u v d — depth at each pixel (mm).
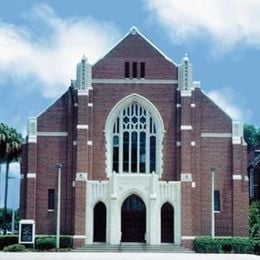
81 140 79875
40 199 81125
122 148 81500
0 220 167125
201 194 81125
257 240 79062
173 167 81188
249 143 147250
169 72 82312
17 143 100562
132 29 83312
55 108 82500
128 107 82375
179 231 78812
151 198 78750
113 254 70812
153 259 62750
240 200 81125
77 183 79188
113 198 78875
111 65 82312
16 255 66812
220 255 69750
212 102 82625
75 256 66562
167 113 81812
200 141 82000
